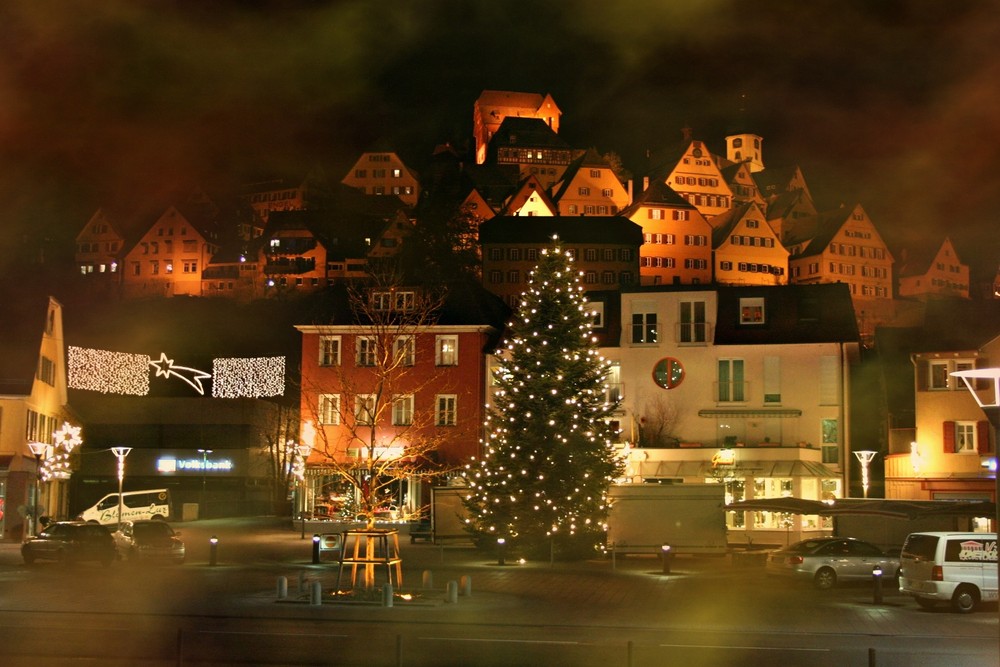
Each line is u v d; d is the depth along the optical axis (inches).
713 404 2340.1
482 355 2461.9
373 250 6097.4
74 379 3068.4
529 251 5236.2
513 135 7824.8
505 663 759.7
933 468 2196.1
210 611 1052.5
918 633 979.9
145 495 2652.6
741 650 834.2
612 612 1093.1
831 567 1409.9
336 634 901.2
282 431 3469.5
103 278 6624.0
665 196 5876.0
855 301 6117.1
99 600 1146.7
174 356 3508.9
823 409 2295.8
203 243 6486.2
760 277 6028.5
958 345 2191.2
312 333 2469.2
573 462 1761.8
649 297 2411.4
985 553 1171.3
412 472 1459.2
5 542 2164.1
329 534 1990.7
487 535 1831.9
